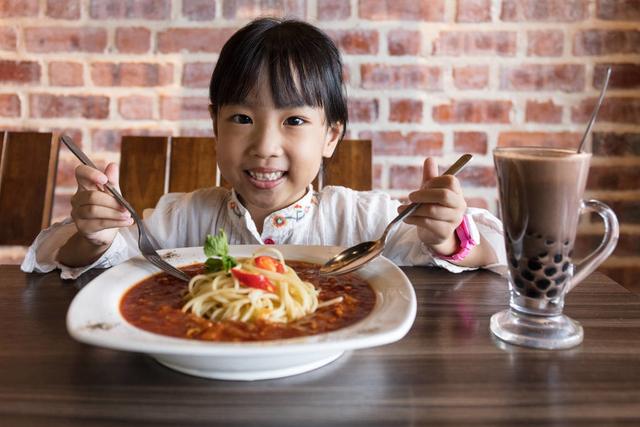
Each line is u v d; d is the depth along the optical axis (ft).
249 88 3.12
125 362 2.02
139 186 4.64
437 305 2.62
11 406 1.72
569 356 2.08
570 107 5.90
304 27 3.41
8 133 4.77
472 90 5.89
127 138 4.69
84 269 3.05
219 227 3.79
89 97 5.94
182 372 1.94
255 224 3.76
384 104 5.90
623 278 6.07
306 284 2.35
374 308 2.15
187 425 1.62
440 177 2.74
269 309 2.18
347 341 1.73
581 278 2.29
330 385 1.86
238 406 1.73
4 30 5.84
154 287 2.41
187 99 5.94
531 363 2.02
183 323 2.00
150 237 3.25
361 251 2.76
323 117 3.35
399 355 2.08
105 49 5.88
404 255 3.44
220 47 5.86
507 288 2.88
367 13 5.78
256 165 3.20
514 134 5.95
